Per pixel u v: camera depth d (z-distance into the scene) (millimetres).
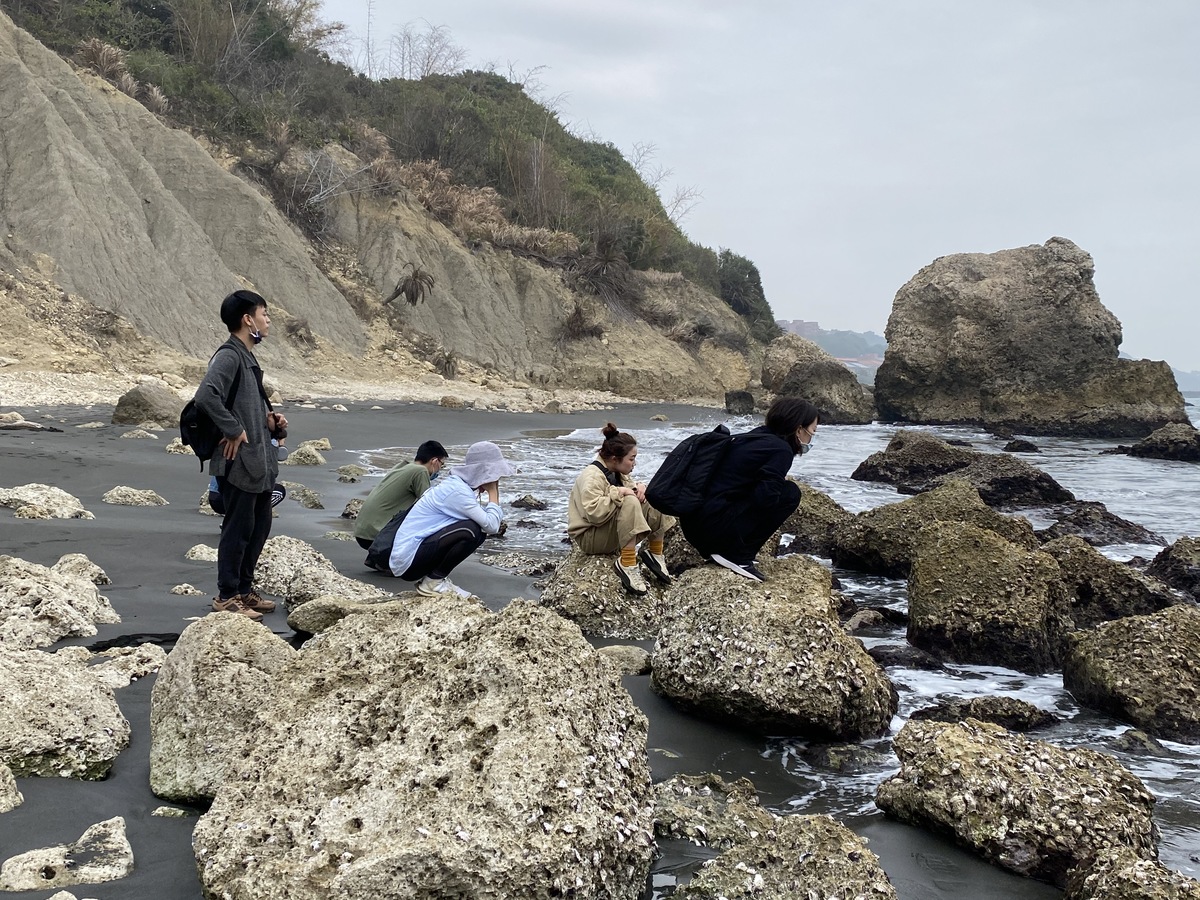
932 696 5848
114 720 4086
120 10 34312
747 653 5090
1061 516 12820
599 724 3586
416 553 6367
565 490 13250
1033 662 6516
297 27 42781
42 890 2951
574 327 37562
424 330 33688
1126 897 3189
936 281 33031
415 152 41750
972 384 31859
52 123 25250
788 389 32750
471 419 22828
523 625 3654
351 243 34719
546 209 43594
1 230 23172
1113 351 30688
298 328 28391
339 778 3242
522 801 3088
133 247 25062
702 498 5941
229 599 5844
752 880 3252
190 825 3502
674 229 52000
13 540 7406
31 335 20328
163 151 29578
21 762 3703
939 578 6930
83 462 11531
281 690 3609
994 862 3764
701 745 4879
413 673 3576
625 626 6758
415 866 2863
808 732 5020
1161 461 20953
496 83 53000
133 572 6809
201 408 5461
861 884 3178
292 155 34875
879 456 16094
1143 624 5855
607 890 3148
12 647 4234
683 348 41594
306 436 16953
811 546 10094
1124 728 5453
